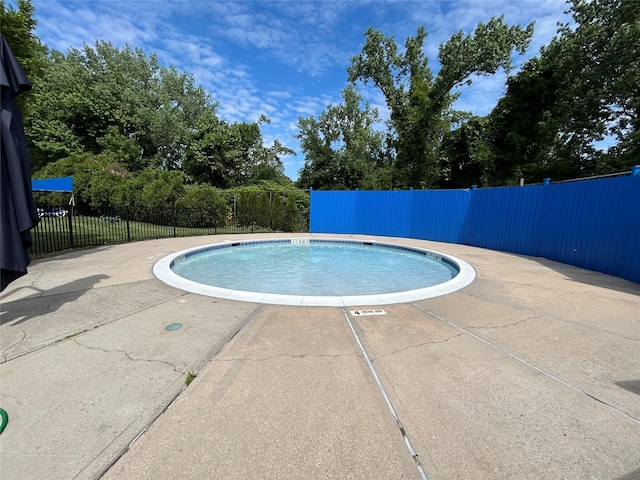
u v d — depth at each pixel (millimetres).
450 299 4625
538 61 16719
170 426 1918
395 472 1606
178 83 32219
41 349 2904
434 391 2322
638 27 12672
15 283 5203
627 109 14445
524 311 4117
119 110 25016
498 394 2295
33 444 1757
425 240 12719
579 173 15836
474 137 18719
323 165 29609
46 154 23281
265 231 15258
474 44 16219
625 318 3887
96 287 5000
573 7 15625
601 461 1688
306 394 2264
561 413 2092
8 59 2814
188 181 25406
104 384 2352
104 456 1681
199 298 4488
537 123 16578
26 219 2879
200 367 2621
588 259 7035
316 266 8383
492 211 10430
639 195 5738
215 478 1555
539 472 1611
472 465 1653
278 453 1719
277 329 3441
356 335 3312
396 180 22969
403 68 21812
